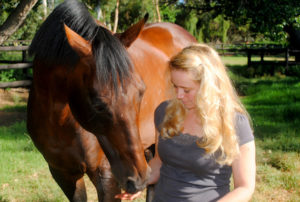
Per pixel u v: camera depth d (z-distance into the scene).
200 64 1.42
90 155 2.29
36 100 2.26
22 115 7.32
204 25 36.22
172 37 3.62
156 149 1.83
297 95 9.41
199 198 1.55
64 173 2.49
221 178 1.56
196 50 1.48
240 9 10.88
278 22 10.62
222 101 1.46
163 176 1.68
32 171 4.18
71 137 2.24
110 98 1.73
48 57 2.03
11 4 9.82
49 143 2.31
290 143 5.25
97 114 1.77
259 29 10.91
